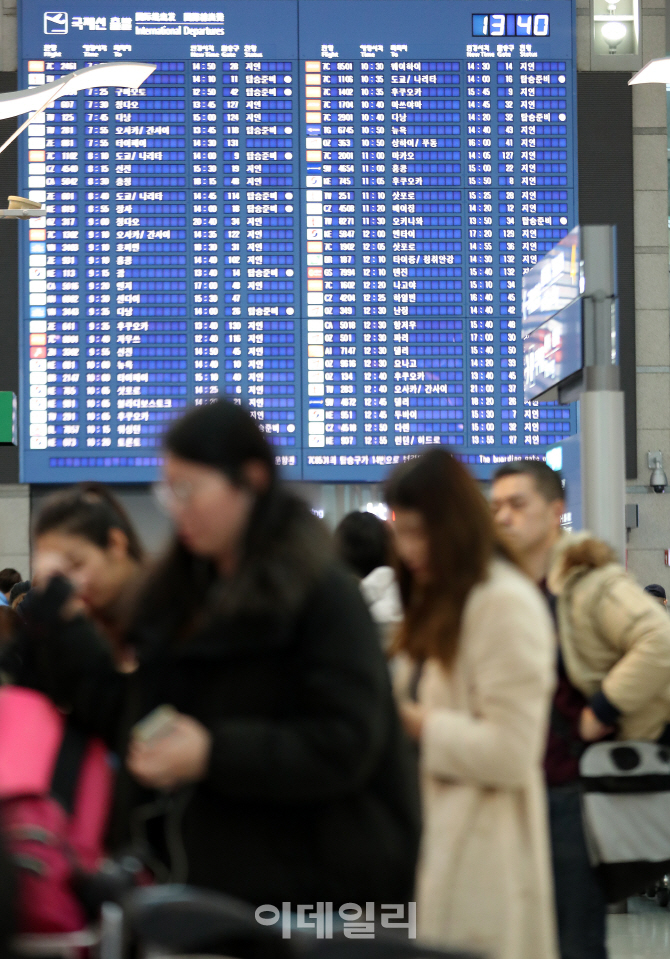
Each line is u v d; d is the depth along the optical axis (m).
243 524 4.57
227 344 29.83
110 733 5.14
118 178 29.94
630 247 30.91
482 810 5.73
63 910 3.89
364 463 29.77
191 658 4.57
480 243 30.36
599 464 14.59
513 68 30.59
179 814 4.55
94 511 5.92
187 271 29.91
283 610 4.39
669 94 31.58
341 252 30.19
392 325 30.03
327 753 4.32
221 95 30.23
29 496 29.81
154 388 29.64
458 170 30.44
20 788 4.22
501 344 30.14
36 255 29.72
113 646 5.54
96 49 30.09
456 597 5.85
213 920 3.52
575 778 8.30
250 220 30.09
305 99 30.34
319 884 4.46
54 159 29.88
